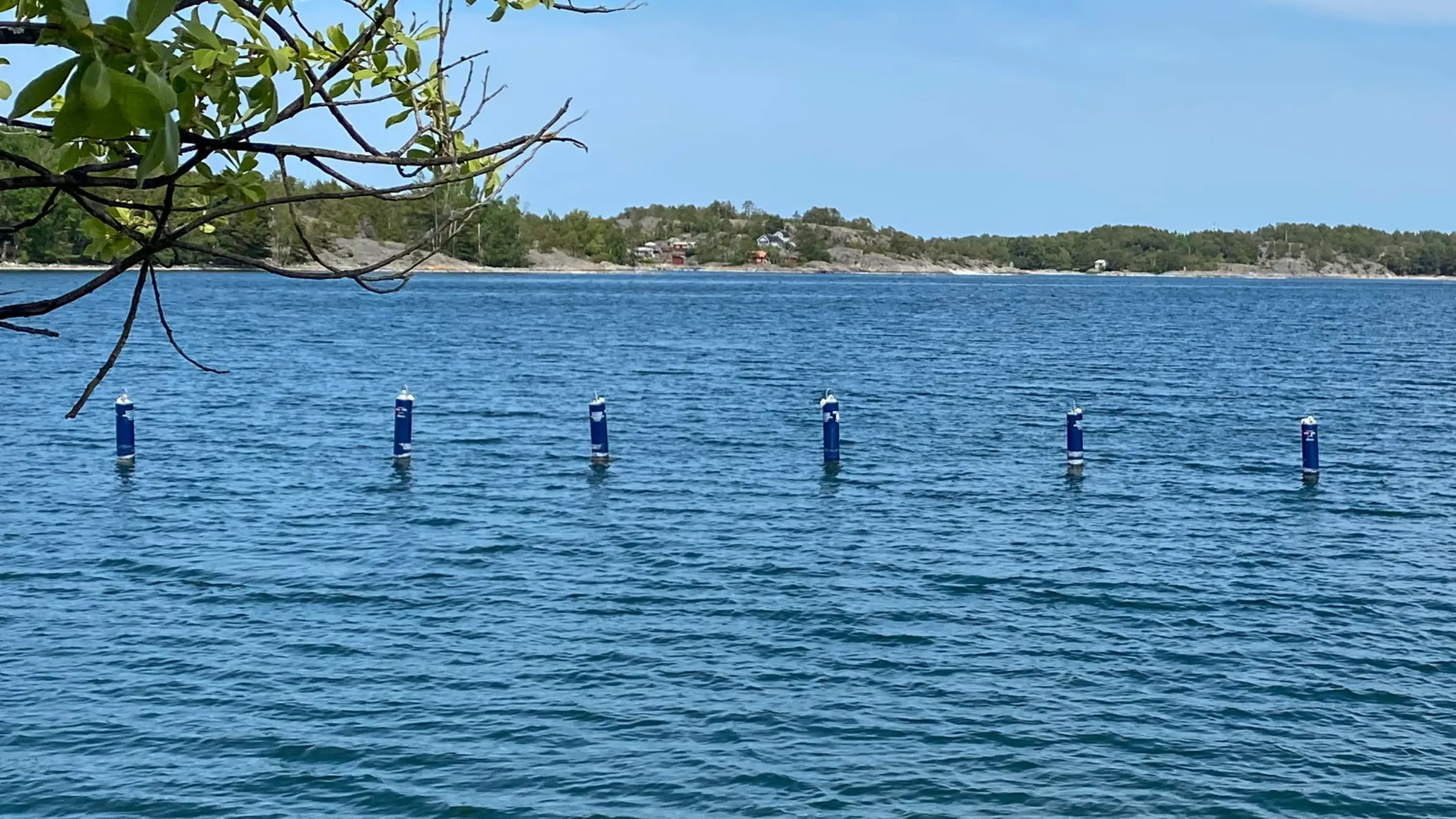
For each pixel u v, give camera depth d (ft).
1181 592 72.74
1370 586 74.28
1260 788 47.52
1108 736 52.01
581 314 374.22
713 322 339.98
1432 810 46.03
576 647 62.49
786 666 60.08
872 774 48.47
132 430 112.16
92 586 73.15
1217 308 484.74
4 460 113.19
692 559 79.77
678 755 50.08
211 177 12.78
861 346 256.32
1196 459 118.62
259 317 352.28
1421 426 141.79
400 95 13.70
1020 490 103.50
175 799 46.50
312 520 90.74
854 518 92.17
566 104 13.39
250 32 12.03
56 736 51.65
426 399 160.35
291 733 52.11
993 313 414.41
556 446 123.65
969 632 65.21
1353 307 507.71
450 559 79.71
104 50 9.48
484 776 48.29
